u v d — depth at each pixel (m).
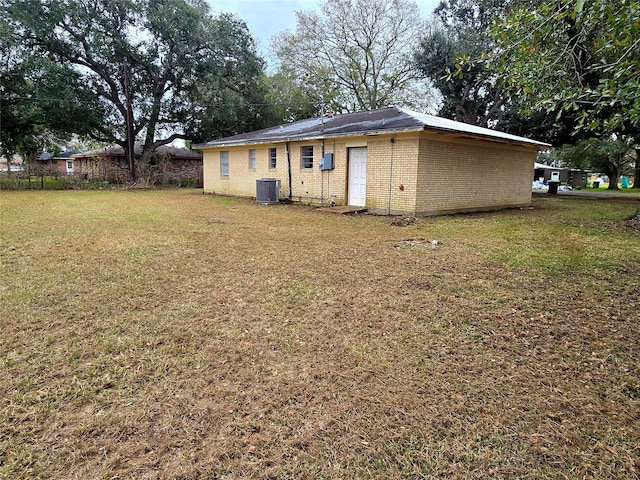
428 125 9.62
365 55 26.67
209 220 9.38
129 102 21.59
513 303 3.78
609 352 2.84
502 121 20.56
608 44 3.34
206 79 22.94
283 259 5.50
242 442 1.92
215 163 18.38
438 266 5.12
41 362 2.63
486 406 2.21
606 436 1.98
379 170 11.18
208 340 2.98
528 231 7.96
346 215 10.60
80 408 2.16
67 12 19.61
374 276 4.67
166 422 2.06
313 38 26.27
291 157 14.12
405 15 25.27
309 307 3.67
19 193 17.22
